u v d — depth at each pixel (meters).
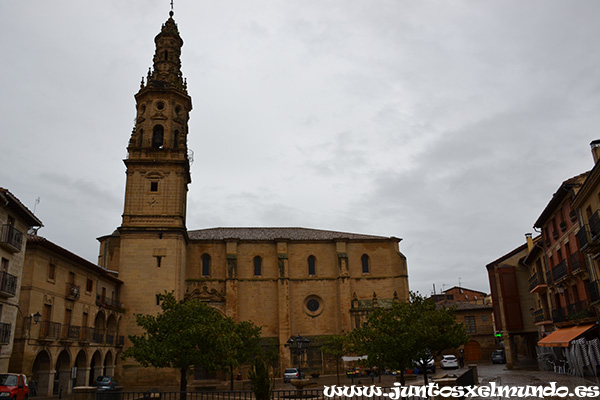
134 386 44.75
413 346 26.77
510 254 53.31
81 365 37.72
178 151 53.09
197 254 57.44
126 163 51.53
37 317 30.36
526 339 63.25
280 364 53.94
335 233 64.75
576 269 34.03
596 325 30.59
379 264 61.38
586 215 31.33
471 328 70.88
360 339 32.38
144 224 50.06
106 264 53.66
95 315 40.44
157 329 31.09
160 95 55.06
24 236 29.75
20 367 29.30
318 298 59.06
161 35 59.31
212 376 51.00
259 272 58.69
